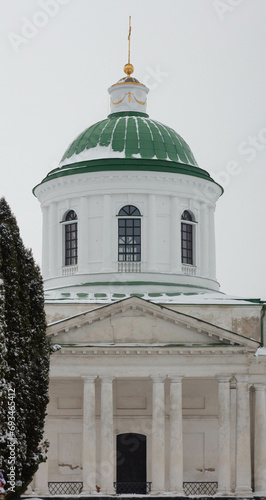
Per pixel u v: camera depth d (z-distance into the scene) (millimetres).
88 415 65562
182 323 66312
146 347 65750
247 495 65250
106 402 65812
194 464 70375
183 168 75375
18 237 56750
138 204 74750
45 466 65188
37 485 64750
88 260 74750
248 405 66312
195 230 76812
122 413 70312
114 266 73938
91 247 74938
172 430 65875
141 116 80000
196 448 70562
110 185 74812
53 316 69562
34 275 57469
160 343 66250
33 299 57125
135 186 74688
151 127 77688
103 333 66125
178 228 75312
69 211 76688
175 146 77188
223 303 70688
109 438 65438
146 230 74438
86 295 71625
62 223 76688
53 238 77062
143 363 66188
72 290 73312
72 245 76438
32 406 55688
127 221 74875
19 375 54281
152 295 72062
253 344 66062
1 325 52906
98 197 75188
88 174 74688
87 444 65375
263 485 67000
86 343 65812
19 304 55344
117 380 70688
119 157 74750
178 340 66438
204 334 66500
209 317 70375
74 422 69750
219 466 65812
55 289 74250
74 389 70062
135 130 76812
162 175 74688
